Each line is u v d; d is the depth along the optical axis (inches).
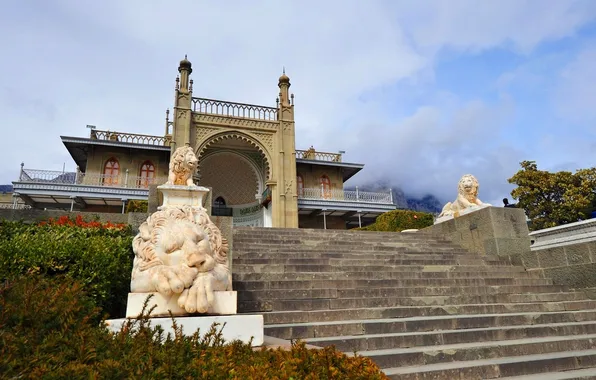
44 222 264.1
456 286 288.2
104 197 888.3
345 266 315.0
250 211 1125.1
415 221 658.8
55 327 99.9
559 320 244.4
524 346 189.9
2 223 235.3
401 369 158.4
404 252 394.3
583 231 318.7
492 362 168.6
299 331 190.9
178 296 136.5
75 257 186.9
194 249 143.3
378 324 201.6
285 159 1015.0
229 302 145.3
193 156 260.4
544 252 340.5
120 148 963.3
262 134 1013.2
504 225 389.7
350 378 88.8
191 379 84.4
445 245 433.7
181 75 962.7
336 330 195.3
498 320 226.5
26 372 76.0
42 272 178.5
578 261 311.9
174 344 100.7
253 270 288.4
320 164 1125.1
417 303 256.7
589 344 202.2
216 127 967.6
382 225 668.7
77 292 124.0
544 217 756.0
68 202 940.6
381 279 284.7
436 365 165.5
